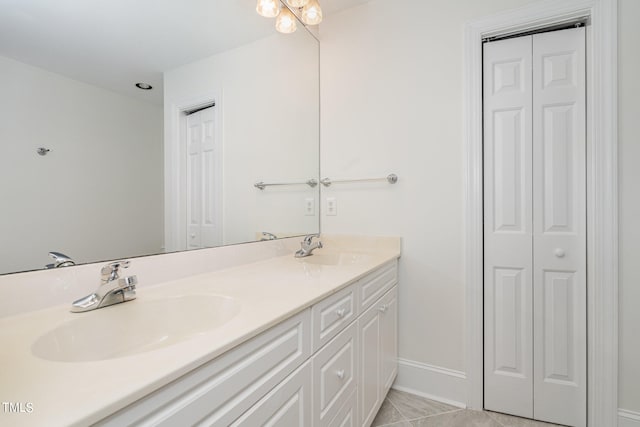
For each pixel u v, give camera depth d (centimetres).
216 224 134
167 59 115
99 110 95
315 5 158
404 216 176
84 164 92
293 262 152
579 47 144
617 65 131
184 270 116
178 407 51
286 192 175
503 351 157
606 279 133
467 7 160
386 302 155
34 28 81
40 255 82
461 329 162
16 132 78
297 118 184
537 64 151
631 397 130
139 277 101
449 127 164
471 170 158
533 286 152
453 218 164
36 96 82
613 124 131
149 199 109
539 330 150
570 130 146
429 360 170
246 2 149
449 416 153
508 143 156
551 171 149
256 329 66
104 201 96
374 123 184
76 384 45
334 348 103
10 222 77
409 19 175
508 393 155
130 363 51
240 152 147
